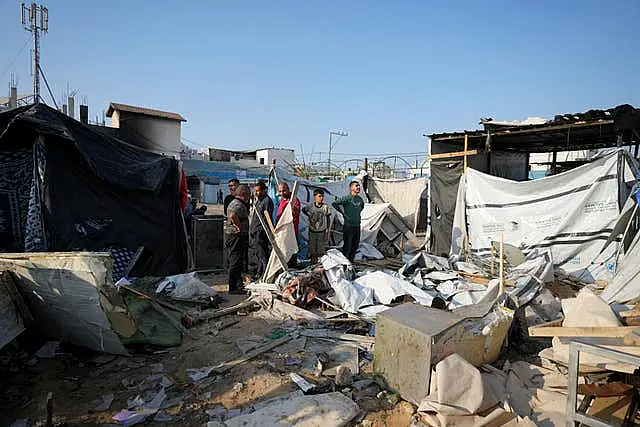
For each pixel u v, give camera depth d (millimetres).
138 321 5062
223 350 4715
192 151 42844
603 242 8047
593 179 8320
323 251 8891
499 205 9664
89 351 4570
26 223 6746
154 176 7734
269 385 3922
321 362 4289
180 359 4477
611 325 3629
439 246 11484
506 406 3305
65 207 6867
